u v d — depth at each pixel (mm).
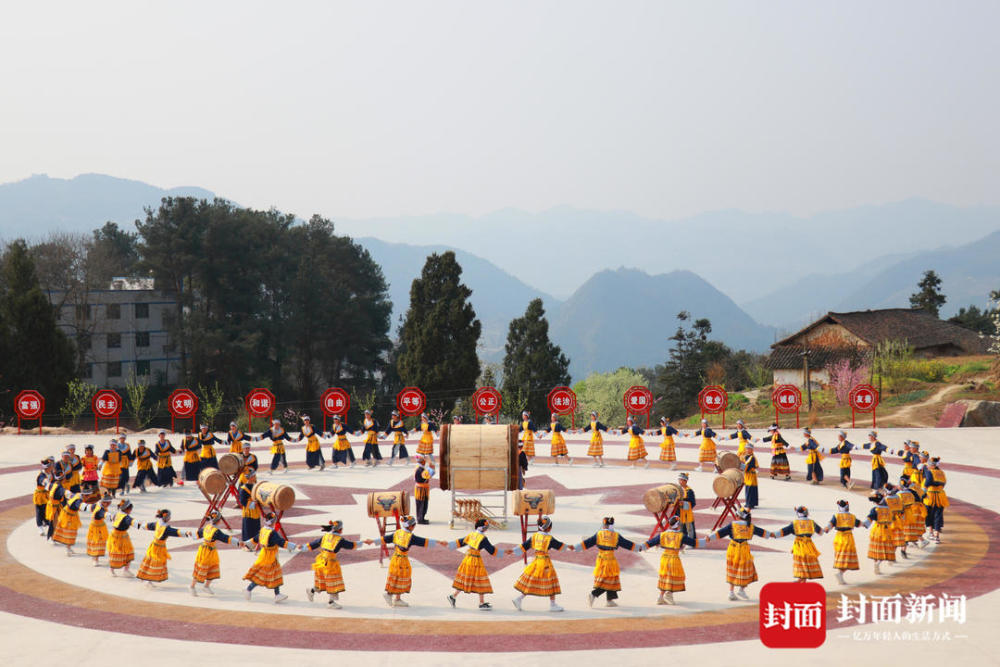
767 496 25078
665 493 18766
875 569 16969
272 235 82562
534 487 26781
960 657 11797
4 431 39938
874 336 65375
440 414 52031
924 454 19750
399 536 14586
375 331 88125
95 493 23562
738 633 13031
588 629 13297
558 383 61469
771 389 62594
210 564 15406
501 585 16203
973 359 58281
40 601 14953
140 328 82250
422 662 11656
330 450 36156
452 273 56656
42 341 52375
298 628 13328
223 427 67062
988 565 17344
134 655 11938
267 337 78188
